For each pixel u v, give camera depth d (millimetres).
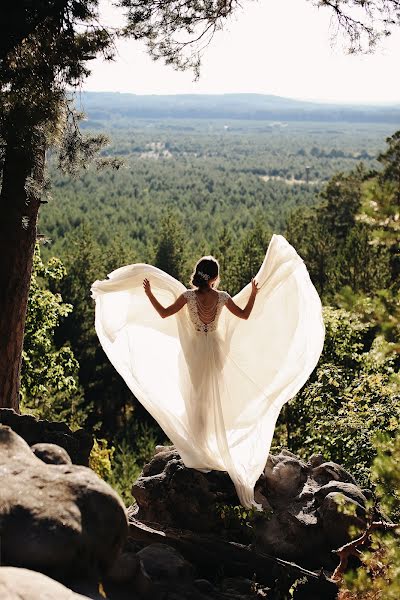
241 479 5855
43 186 7699
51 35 7758
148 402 6258
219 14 8742
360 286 31391
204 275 5883
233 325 6270
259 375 6309
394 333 3934
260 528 5672
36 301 19016
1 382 8625
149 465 6270
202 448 6059
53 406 29484
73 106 7906
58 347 45781
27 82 7445
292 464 6301
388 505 4402
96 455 17906
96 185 194625
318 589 4941
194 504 5727
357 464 10250
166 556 4785
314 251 46062
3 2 7363
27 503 3240
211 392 6004
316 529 5586
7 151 7395
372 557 4324
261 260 50156
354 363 16812
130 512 6215
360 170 58625
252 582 5078
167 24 8648
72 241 70000
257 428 6258
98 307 6438
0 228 8047
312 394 13125
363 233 32250
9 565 3062
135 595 3709
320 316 6418
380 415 10703
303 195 192750
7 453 3699
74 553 3162
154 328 6453
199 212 147500
